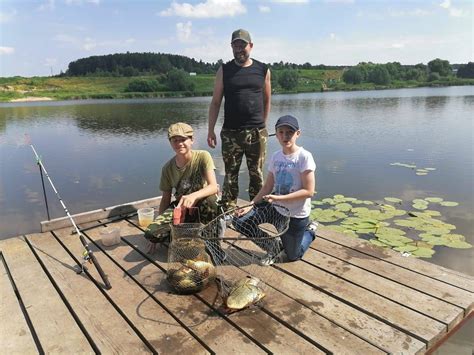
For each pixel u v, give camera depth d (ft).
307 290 8.07
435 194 21.07
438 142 36.17
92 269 9.07
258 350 6.32
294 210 8.94
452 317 7.09
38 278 8.74
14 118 64.95
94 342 6.59
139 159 32.12
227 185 12.02
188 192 9.91
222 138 11.77
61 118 64.08
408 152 32.01
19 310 7.57
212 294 7.91
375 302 7.59
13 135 45.62
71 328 6.99
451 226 15.97
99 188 24.32
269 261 9.16
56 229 11.48
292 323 6.97
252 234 9.72
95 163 30.81
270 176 9.73
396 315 7.18
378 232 15.35
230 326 6.93
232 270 8.86
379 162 28.68
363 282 8.34
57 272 8.98
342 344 6.43
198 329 6.84
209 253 8.84
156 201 13.26
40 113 74.18
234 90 11.18
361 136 40.52
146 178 26.43
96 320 7.18
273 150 33.35
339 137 40.06
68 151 35.73
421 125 47.80
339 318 7.12
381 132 42.91
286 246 9.21
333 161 29.35
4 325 7.11
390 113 62.54
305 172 8.89
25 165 30.42
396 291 7.97
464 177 24.21
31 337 6.79
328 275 8.66
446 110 65.57
